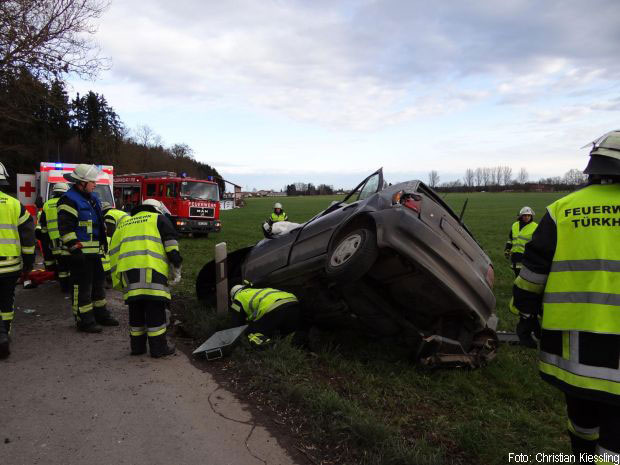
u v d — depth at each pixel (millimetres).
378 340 5289
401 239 3930
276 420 3453
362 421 3195
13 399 3693
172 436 3193
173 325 5926
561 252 2309
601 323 2133
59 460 2865
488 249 18344
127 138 76312
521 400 4125
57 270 8398
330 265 4316
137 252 4688
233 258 6652
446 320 4504
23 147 34438
